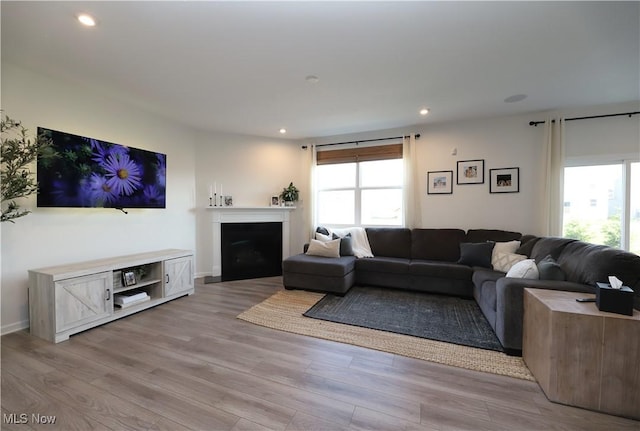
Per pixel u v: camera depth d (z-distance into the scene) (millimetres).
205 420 1453
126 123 3396
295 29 1987
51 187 2613
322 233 4391
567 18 1876
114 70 2578
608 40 2123
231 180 4703
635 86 2924
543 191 3656
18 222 2480
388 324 2668
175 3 1718
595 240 3525
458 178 4148
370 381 1798
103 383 1752
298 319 2795
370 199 4762
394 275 3717
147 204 3516
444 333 2479
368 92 3080
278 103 3398
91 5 1729
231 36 2064
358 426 1419
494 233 3748
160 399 1611
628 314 1514
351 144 4789
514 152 3854
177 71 2604
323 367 1954
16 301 2486
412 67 2533
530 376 1857
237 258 4688
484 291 2693
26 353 2109
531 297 1905
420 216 4363
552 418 1482
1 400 1593
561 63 2471
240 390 1696
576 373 1562
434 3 1730
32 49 2227
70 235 2838
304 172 5047
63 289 2336
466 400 1618
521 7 1773
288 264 3777
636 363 1464
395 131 4508
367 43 2160
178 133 4137
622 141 3375
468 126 4078
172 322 2719
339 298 3424
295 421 1450
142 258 3076
